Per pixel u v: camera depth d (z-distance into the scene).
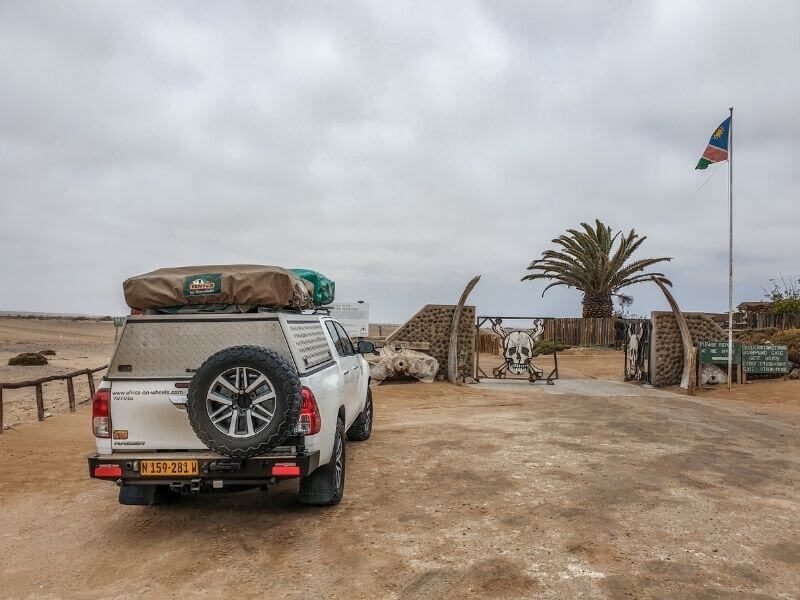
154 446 5.08
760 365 17.44
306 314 6.60
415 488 6.59
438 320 19.16
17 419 12.57
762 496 6.30
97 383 20.28
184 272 6.00
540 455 8.21
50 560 4.80
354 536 5.13
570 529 5.24
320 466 5.74
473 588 4.09
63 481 7.39
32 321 109.00
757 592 4.00
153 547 5.01
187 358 5.22
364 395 9.03
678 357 17.83
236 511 5.92
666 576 4.25
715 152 17.52
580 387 17.62
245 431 4.78
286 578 4.31
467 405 13.86
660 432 10.07
